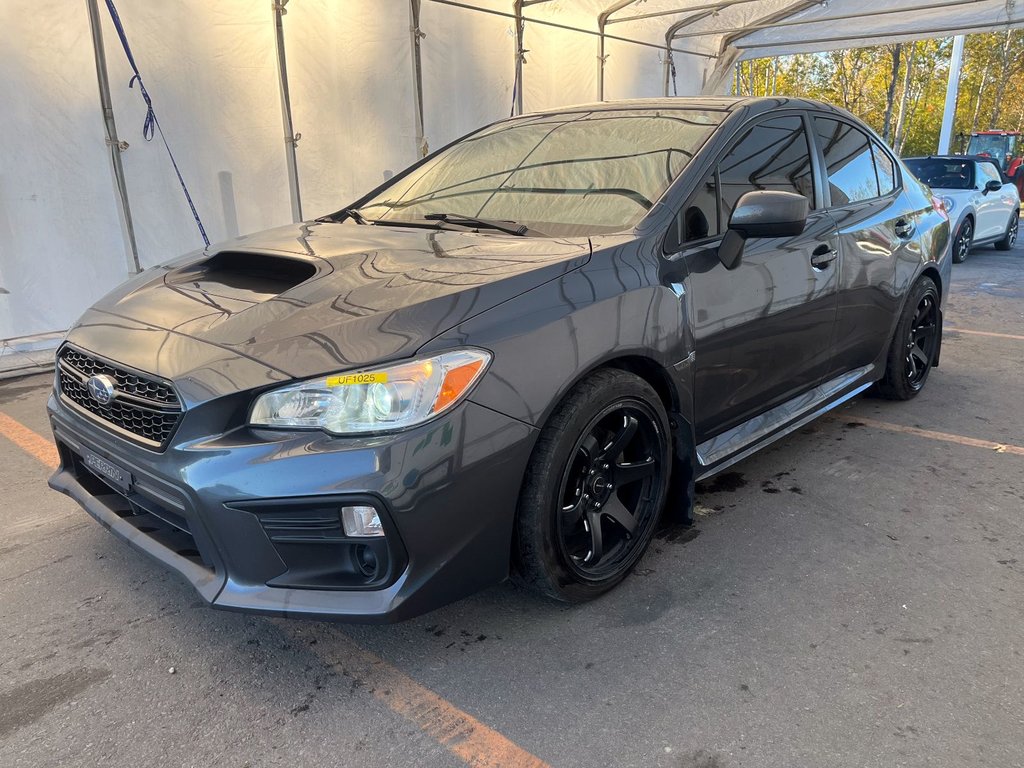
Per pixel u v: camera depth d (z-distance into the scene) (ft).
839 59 114.21
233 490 5.96
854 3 29.07
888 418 13.62
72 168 17.79
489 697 6.57
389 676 6.85
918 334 14.20
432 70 24.13
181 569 6.59
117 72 18.03
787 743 6.02
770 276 9.32
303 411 5.96
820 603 7.95
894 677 6.80
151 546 6.93
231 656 7.13
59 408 7.86
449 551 6.34
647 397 7.79
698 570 8.59
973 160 36.58
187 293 7.68
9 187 16.98
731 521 9.75
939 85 123.13
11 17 16.47
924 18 31.01
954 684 6.70
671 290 7.96
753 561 8.78
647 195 8.66
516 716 6.35
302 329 6.42
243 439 6.07
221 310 7.10
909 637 7.38
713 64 36.40
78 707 6.44
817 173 10.84
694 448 8.66
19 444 12.59
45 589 8.21
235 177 20.51
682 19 30.78
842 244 10.84
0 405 14.73
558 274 7.16
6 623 7.59
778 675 6.83
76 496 7.91
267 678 6.82
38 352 17.49
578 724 6.25
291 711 6.42
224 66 19.76
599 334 7.14
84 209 18.15
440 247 8.07
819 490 10.66
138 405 6.56
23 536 9.39
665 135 9.56
